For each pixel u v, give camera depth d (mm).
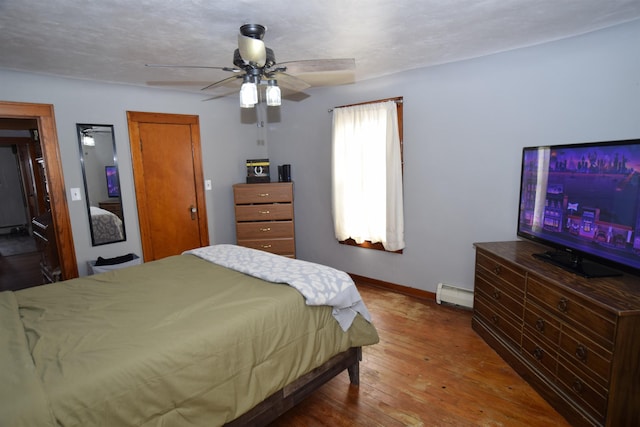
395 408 2051
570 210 2182
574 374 1841
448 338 2820
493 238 3111
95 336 1494
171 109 3908
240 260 2512
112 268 3369
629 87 2301
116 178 3576
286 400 1827
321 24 2123
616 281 1904
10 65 2797
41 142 3139
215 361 1492
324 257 4504
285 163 4684
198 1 1760
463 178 3213
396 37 2420
